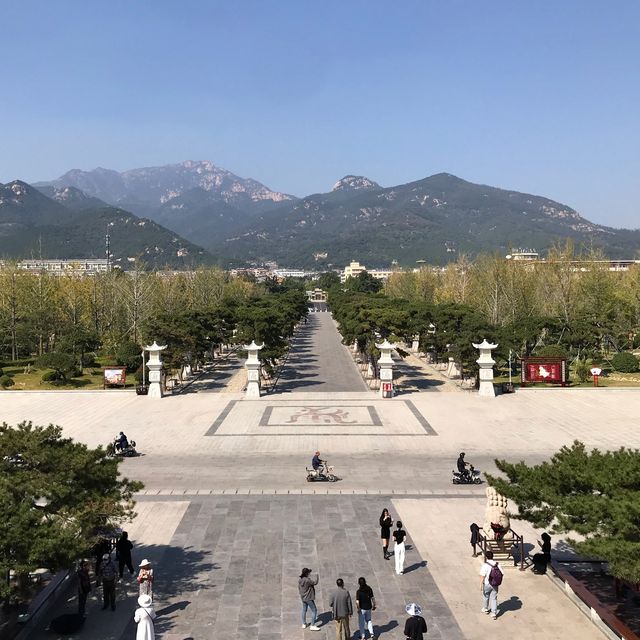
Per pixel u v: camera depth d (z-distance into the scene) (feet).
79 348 261.24
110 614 71.56
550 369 221.87
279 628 67.92
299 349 348.38
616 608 70.59
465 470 117.70
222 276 500.74
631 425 164.14
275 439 150.71
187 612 71.36
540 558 82.64
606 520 61.05
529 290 294.25
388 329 231.50
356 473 123.95
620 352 271.90
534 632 67.46
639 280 292.81
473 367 210.59
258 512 102.73
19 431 74.90
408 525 97.66
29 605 70.95
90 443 147.74
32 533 60.34
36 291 298.56
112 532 80.38
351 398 202.18
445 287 390.42
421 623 60.80
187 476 121.90
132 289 316.60
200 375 254.68
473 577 80.69
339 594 64.75
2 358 302.45
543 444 145.59
